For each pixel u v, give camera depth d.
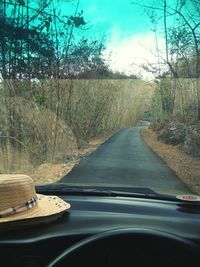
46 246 1.99
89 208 2.21
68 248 1.98
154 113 46.94
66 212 2.16
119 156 17.14
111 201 2.31
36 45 13.10
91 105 29.61
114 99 43.69
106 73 32.81
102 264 2.01
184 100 28.22
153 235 2.00
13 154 12.23
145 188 2.64
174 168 13.85
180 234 2.05
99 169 12.63
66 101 17.95
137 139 31.69
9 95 12.68
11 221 1.97
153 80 36.09
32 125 13.26
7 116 12.59
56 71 14.86
